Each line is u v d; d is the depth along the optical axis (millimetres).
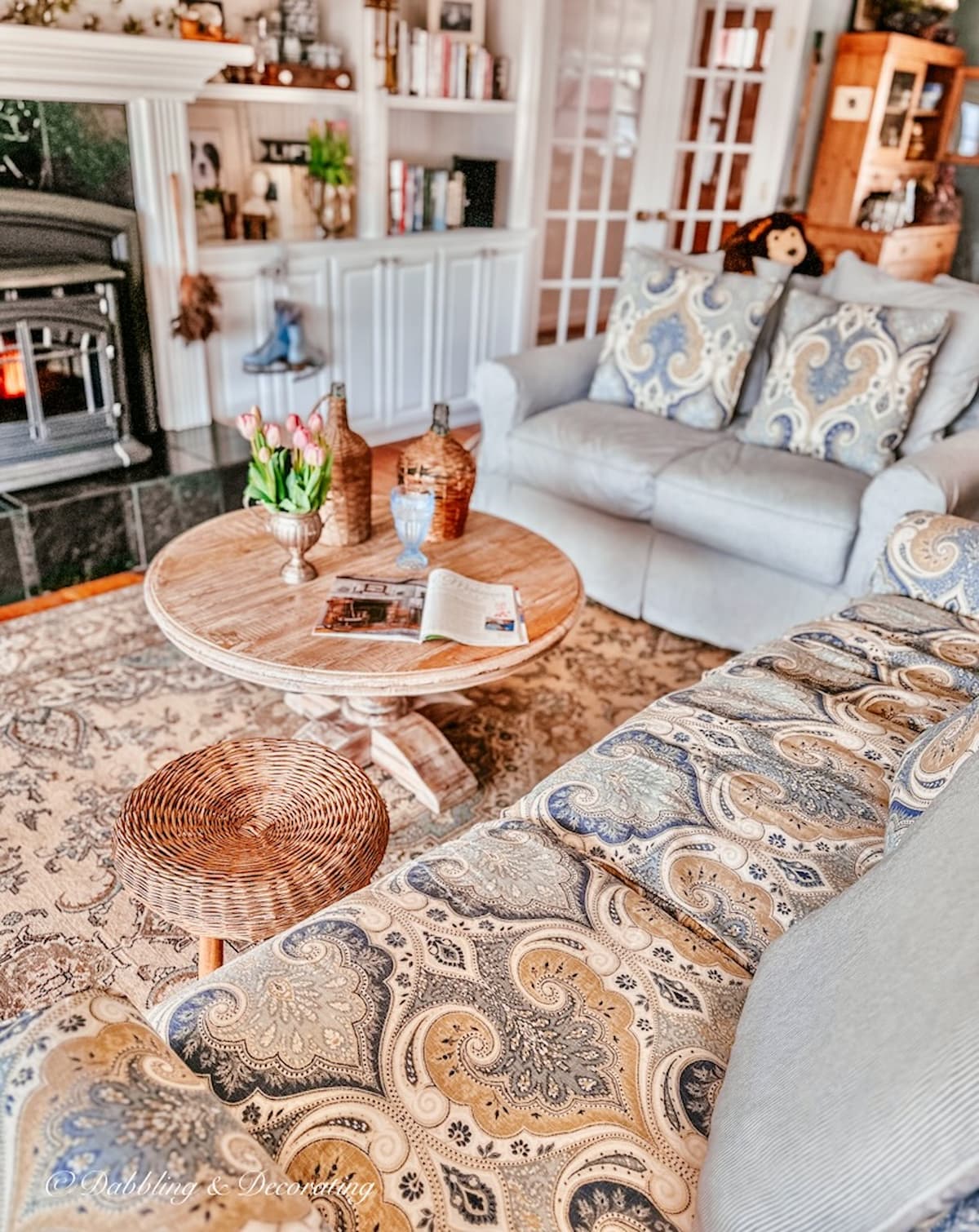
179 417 3359
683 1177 910
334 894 1312
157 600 1845
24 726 2229
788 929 1089
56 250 2875
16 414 2945
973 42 5695
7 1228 700
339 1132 902
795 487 2523
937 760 1282
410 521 1988
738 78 4527
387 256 3871
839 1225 693
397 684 1655
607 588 2928
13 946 1670
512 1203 867
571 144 4410
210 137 3465
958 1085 649
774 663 1802
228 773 1497
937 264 5746
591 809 1382
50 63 2625
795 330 2807
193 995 1033
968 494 2328
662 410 3057
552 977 1093
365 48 3531
